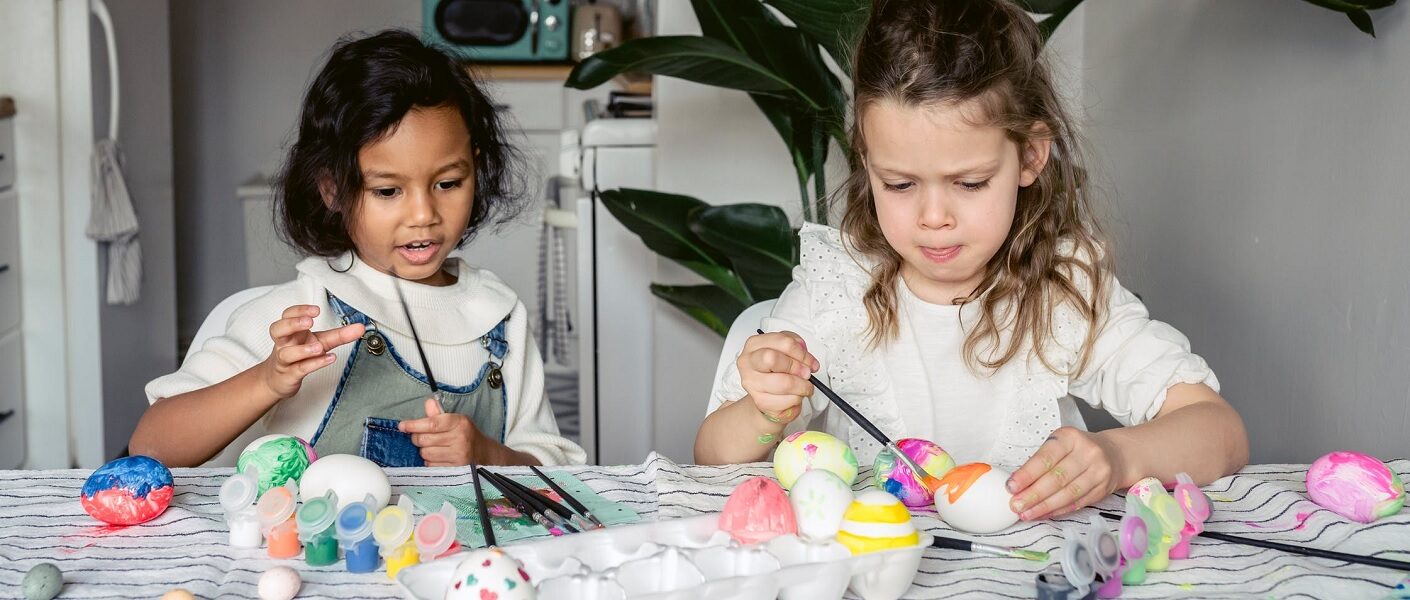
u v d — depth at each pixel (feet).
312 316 3.43
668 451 7.24
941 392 3.95
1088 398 4.01
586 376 7.59
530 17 12.51
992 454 3.94
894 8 3.31
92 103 7.91
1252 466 3.40
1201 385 3.62
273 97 13.46
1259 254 5.27
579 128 12.59
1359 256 4.48
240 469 3.01
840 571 2.28
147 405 9.37
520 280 12.40
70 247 7.98
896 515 2.44
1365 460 2.92
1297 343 4.98
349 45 4.08
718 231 5.37
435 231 3.93
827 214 5.15
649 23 12.30
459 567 2.19
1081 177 3.93
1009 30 3.31
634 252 7.37
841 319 3.96
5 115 7.45
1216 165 5.65
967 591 2.44
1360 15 4.17
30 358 7.96
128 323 8.91
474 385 4.31
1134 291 6.60
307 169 4.01
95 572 2.52
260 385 3.54
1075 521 2.91
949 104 3.10
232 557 2.64
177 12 13.09
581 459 4.52
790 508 2.62
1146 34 6.36
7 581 2.45
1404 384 4.19
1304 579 2.47
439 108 3.80
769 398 3.22
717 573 2.38
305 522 2.56
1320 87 4.74
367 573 2.54
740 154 6.82
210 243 13.58
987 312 3.84
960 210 3.26
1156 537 2.55
